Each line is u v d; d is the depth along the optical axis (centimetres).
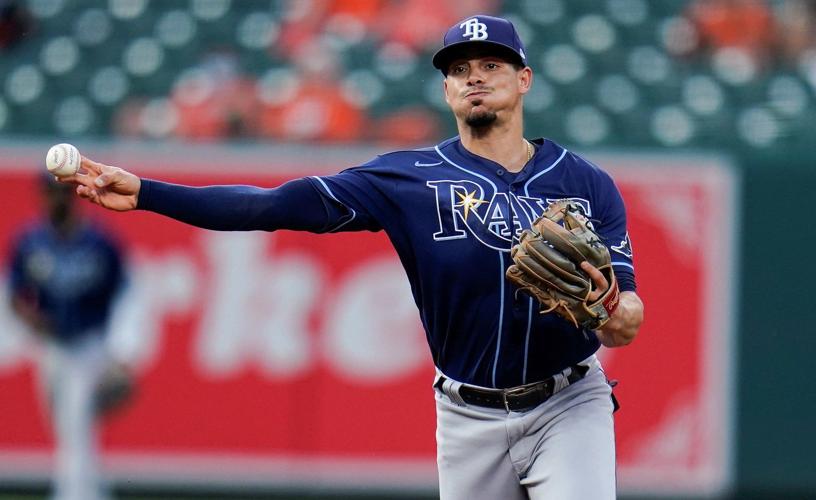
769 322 2625
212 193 1292
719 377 2620
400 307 2672
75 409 2578
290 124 3450
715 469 2612
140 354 2652
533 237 1254
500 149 1370
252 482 2644
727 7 3750
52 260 2556
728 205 2638
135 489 2636
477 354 1363
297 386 2662
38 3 3925
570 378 1373
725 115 3462
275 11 3841
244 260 2678
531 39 3738
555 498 1339
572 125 3462
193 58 3731
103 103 3644
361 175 1355
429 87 3547
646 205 2636
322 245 2683
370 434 2644
